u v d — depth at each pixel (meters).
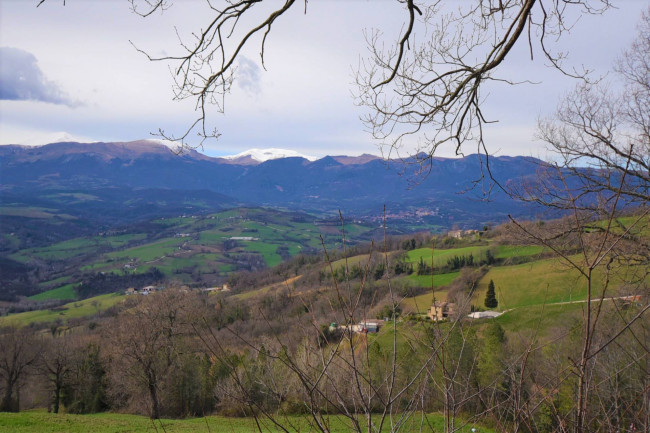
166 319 24.95
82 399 36.06
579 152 6.45
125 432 19.75
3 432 19.08
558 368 1.90
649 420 1.75
